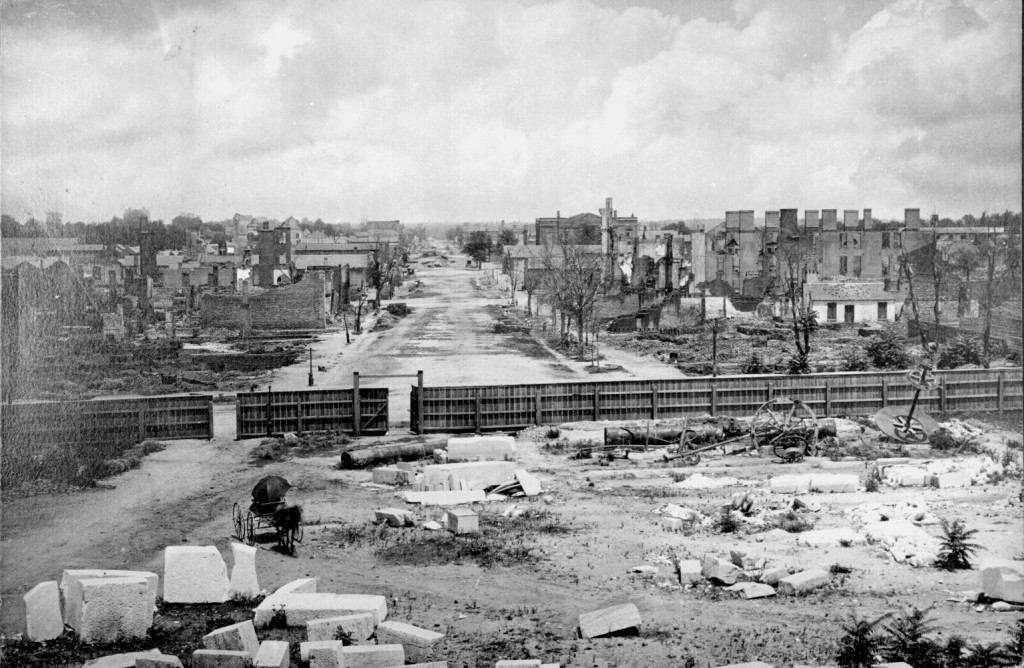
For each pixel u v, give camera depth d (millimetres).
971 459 26688
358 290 85250
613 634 14398
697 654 13516
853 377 34594
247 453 29797
